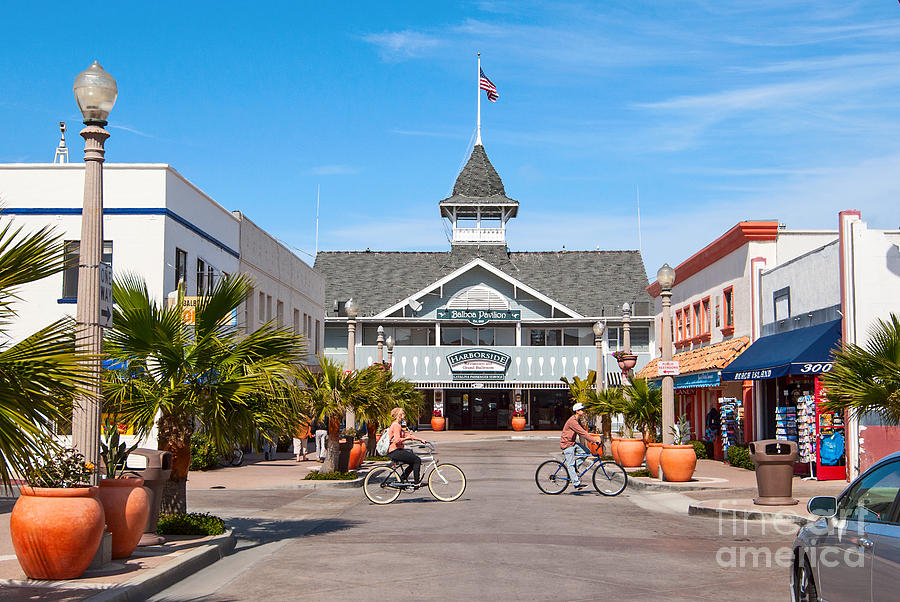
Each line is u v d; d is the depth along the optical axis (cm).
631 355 3173
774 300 2764
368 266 6344
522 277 6175
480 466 3014
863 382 1509
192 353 1193
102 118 1027
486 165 6450
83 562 911
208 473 2553
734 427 2969
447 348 5700
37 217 2502
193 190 2730
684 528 1466
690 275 3712
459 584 966
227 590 938
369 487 1867
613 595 913
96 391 991
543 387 5675
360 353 5759
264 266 3525
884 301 2194
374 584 966
